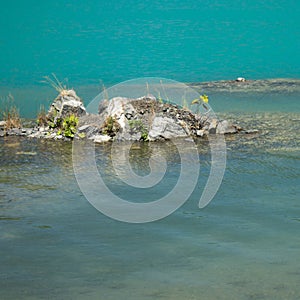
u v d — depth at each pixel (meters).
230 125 38.62
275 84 55.88
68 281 18.75
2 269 19.61
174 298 17.58
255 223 23.47
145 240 22.02
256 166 30.89
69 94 41.25
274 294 17.73
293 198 26.14
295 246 21.25
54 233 22.66
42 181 28.91
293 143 35.28
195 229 23.02
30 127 40.41
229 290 18.02
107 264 19.97
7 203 25.83
